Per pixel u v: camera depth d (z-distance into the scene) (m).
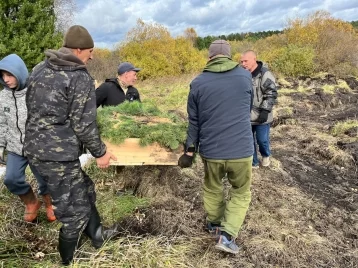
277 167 5.50
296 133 7.91
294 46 18.25
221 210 3.42
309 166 5.97
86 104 2.54
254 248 3.37
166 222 3.59
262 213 3.97
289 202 4.40
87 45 2.70
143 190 4.14
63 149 2.56
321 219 4.12
